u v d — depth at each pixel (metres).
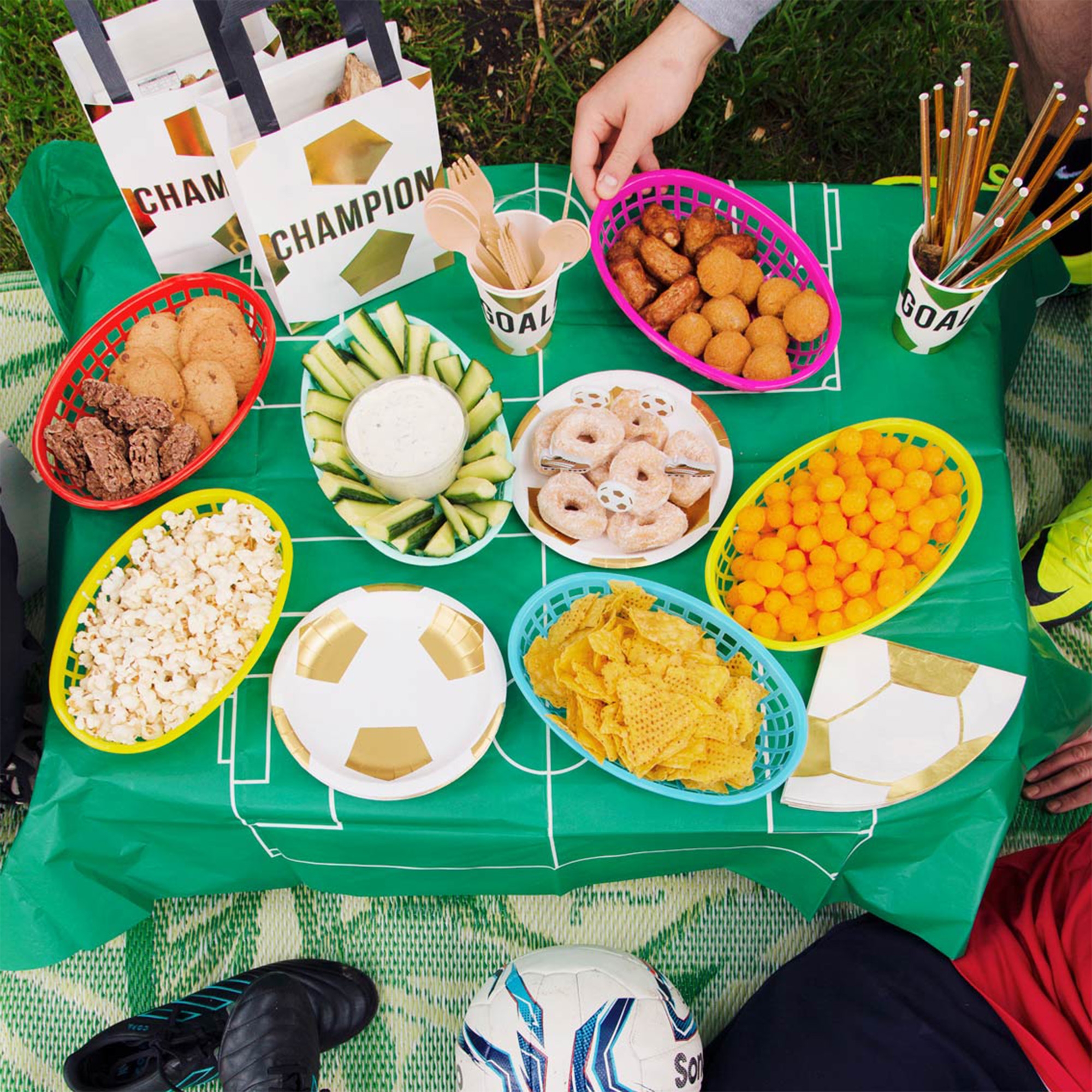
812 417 1.36
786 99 2.29
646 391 1.32
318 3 2.34
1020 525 1.95
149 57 1.23
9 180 2.27
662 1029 1.36
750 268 1.33
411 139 1.19
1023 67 1.88
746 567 1.22
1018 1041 1.28
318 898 1.67
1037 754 1.41
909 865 1.23
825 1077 1.28
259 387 1.26
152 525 1.22
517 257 1.19
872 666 1.20
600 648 1.07
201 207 1.31
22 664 1.18
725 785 1.11
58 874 1.22
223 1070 1.44
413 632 1.19
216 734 1.18
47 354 1.93
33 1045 1.61
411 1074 1.60
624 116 1.44
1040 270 1.60
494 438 1.26
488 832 1.18
